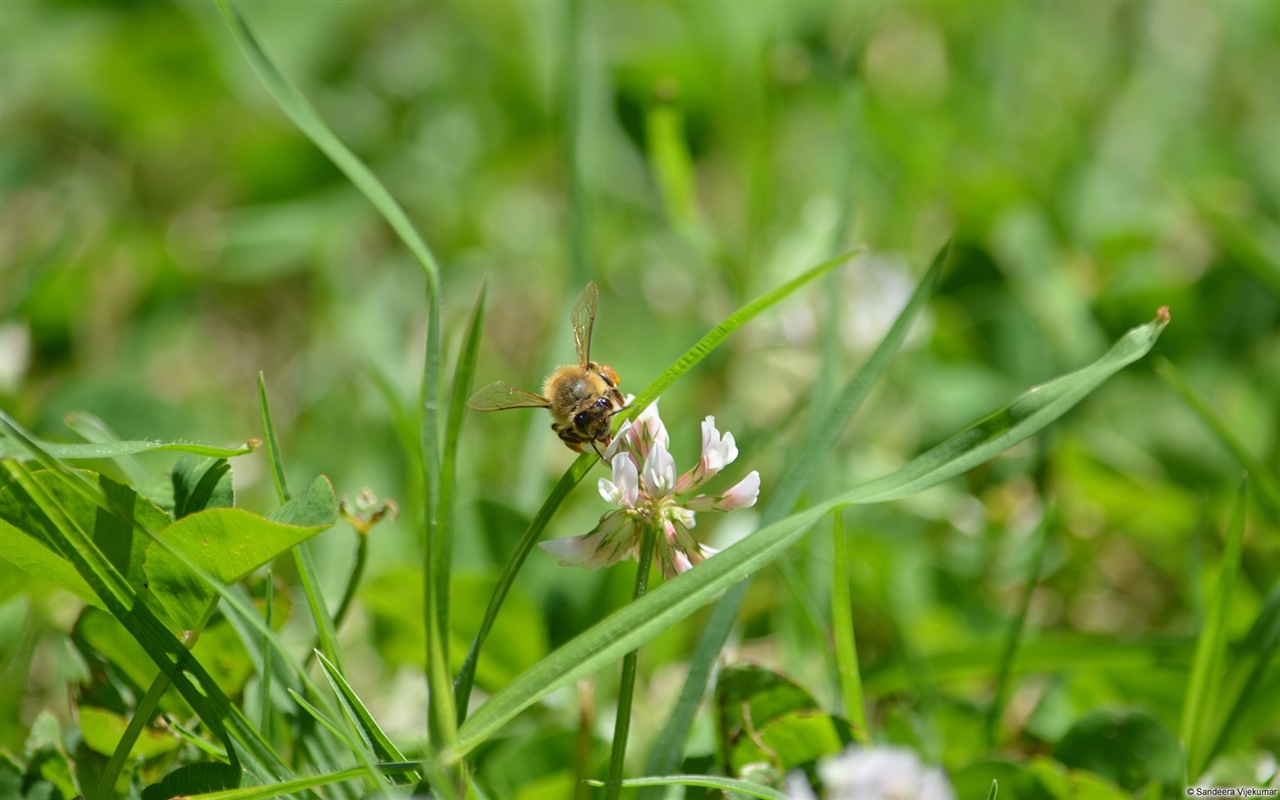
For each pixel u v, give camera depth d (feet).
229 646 1.34
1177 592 1.64
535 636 1.46
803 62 1.94
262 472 1.68
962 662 1.44
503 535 1.52
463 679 1.28
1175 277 1.79
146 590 1.28
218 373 1.86
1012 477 1.66
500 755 1.39
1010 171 1.94
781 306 1.71
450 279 1.88
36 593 1.42
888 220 1.86
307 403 1.74
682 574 1.25
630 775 1.40
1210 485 1.70
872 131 1.94
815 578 1.51
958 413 1.71
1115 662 1.43
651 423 1.29
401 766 1.25
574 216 1.68
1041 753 1.40
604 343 1.81
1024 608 1.43
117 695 1.33
